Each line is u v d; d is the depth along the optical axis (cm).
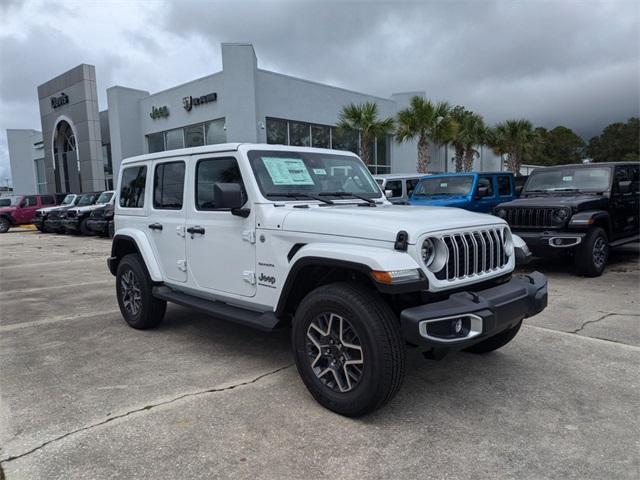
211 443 305
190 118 2286
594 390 374
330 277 370
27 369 441
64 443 307
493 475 269
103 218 1755
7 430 326
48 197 2606
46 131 3294
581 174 904
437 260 328
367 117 2100
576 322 547
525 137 3194
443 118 2266
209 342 509
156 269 519
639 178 957
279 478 269
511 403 355
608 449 292
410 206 440
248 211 403
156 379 410
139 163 553
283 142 2128
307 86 2192
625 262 944
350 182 482
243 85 1908
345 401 328
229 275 431
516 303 345
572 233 777
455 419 332
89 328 575
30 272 1044
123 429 324
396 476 269
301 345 354
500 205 866
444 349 330
